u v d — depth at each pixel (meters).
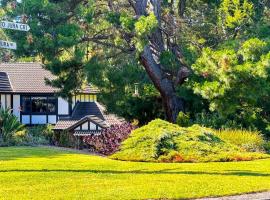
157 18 27.70
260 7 28.72
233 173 13.58
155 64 27.55
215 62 22.33
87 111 46.47
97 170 14.10
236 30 27.20
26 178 12.78
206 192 10.97
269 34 26.33
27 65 48.84
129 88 29.77
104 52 28.27
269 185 11.78
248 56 21.97
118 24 26.09
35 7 24.56
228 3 27.22
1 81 45.75
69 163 15.49
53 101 46.09
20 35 24.25
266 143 21.09
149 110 30.64
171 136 17.86
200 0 29.47
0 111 27.25
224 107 22.42
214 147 17.77
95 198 10.45
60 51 25.81
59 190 11.28
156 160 16.55
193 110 27.77
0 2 26.28
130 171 14.02
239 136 20.95
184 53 26.83
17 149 20.38
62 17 25.41
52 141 28.55
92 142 22.67
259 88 21.83
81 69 27.95
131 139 17.92
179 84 27.23
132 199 10.38
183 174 13.42
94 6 26.73
